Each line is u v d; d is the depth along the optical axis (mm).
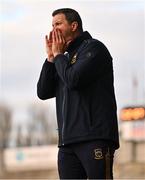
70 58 9828
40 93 10297
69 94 9672
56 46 9836
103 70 9680
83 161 9508
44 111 142000
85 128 9469
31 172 89250
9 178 87500
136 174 69062
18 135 125312
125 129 74438
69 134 9555
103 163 9391
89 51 9617
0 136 126312
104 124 9500
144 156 73500
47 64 10125
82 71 9414
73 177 9727
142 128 74250
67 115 9625
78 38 9883
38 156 90375
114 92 9891
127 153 73625
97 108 9562
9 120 132250
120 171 70062
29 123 137000
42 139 130125
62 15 9914
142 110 61312
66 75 9500
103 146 9414
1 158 91812
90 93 9570
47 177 82625
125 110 61781
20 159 91500
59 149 9852
